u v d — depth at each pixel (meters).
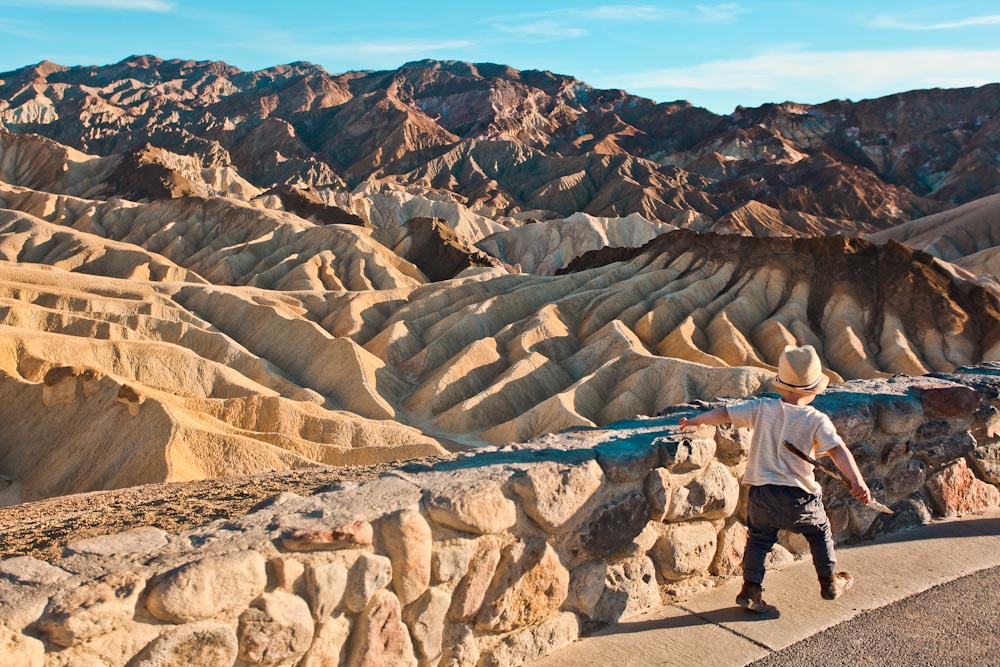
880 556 6.22
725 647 4.90
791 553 6.21
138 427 37.25
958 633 4.96
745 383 54.56
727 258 80.75
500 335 69.94
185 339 63.81
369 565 4.25
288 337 67.56
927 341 69.50
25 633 3.41
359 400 60.03
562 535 5.02
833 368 67.06
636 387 56.12
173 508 6.21
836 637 4.95
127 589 3.63
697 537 5.70
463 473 4.93
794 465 5.24
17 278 73.25
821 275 76.19
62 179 172.75
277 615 3.96
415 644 4.48
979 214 142.25
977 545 6.43
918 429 6.97
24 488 37.50
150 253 103.69
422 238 118.31
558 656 4.92
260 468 37.56
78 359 49.66
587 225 155.12
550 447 5.57
